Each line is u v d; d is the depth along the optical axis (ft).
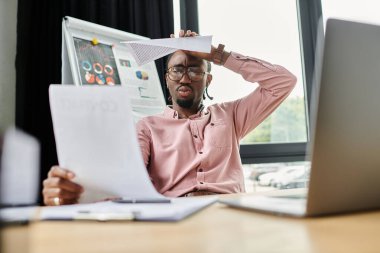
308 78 7.73
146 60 4.88
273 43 7.82
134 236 1.28
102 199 2.26
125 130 1.97
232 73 7.22
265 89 4.83
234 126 4.83
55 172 2.22
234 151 4.63
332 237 1.14
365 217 1.49
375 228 1.27
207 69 5.18
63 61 5.54
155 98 6.28
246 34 7.70
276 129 7.38
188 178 4.22
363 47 1.42
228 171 4.43
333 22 1.36
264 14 7.84
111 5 6.49
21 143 0.73
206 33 7.49
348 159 1.44
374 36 1.44
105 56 5.97
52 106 2.05
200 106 5.11
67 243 1.19
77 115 2.02
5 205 0.69
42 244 1.18
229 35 7.61
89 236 1.30
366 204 1.57
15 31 6.22
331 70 1.36
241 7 7.73
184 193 4.04
